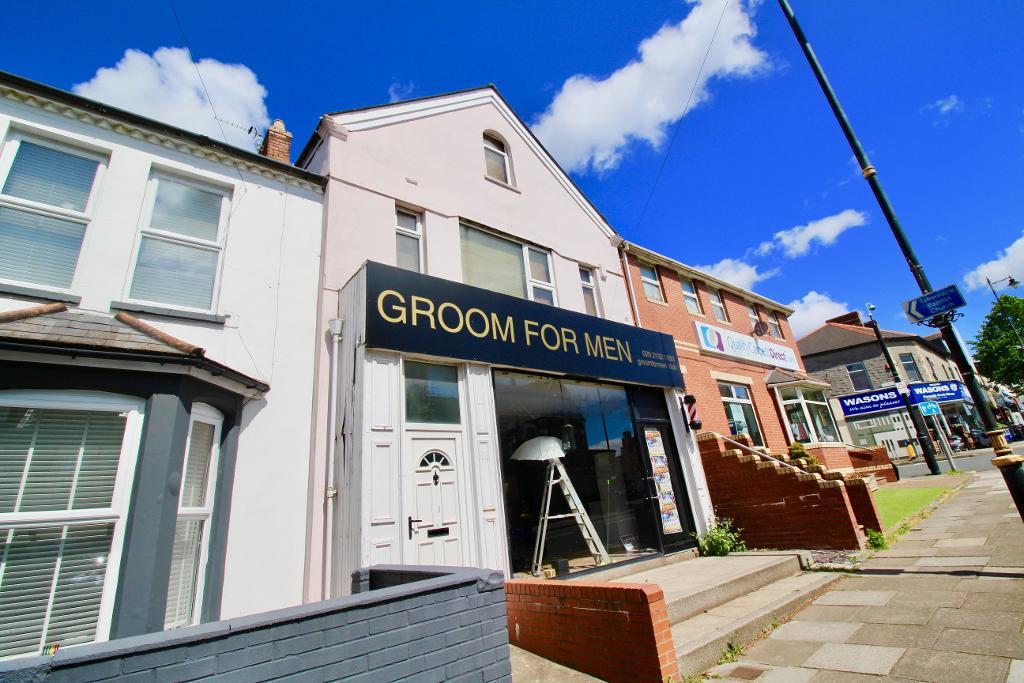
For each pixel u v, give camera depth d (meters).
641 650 3.86
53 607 3.69
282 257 6.36
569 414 8.05
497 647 3.29
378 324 5.85
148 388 4.36
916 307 6.49
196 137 5.97
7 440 3.84
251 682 2.31
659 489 8.92
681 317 12.53
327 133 7.45
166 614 4.34
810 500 8.23
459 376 6.72
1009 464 5.62
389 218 7.43
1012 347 31.41
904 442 27.39
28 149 5.05
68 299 4.67
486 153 9.75
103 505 4.03
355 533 5.09
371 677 2.69
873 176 7.00
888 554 7.26
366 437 5.40
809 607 5.64
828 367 31.02
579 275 10.20
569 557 7.15
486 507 6.20
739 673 4.07
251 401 5.54
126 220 5.34
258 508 5.23
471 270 8.29
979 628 4.21
